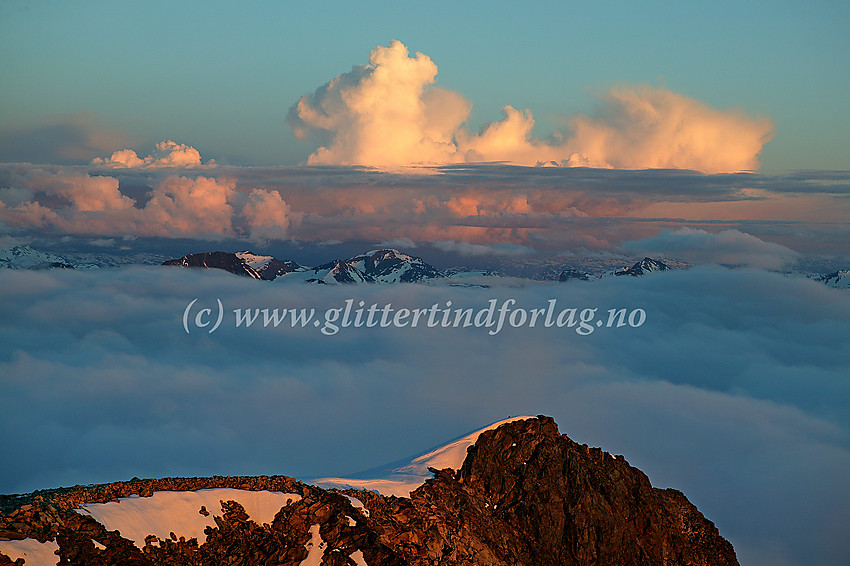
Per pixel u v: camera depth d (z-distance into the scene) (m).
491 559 119.62
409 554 111.62
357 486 129.25
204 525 105.44
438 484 134.12
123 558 92.25
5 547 86.44
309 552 106.94
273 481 118.19
